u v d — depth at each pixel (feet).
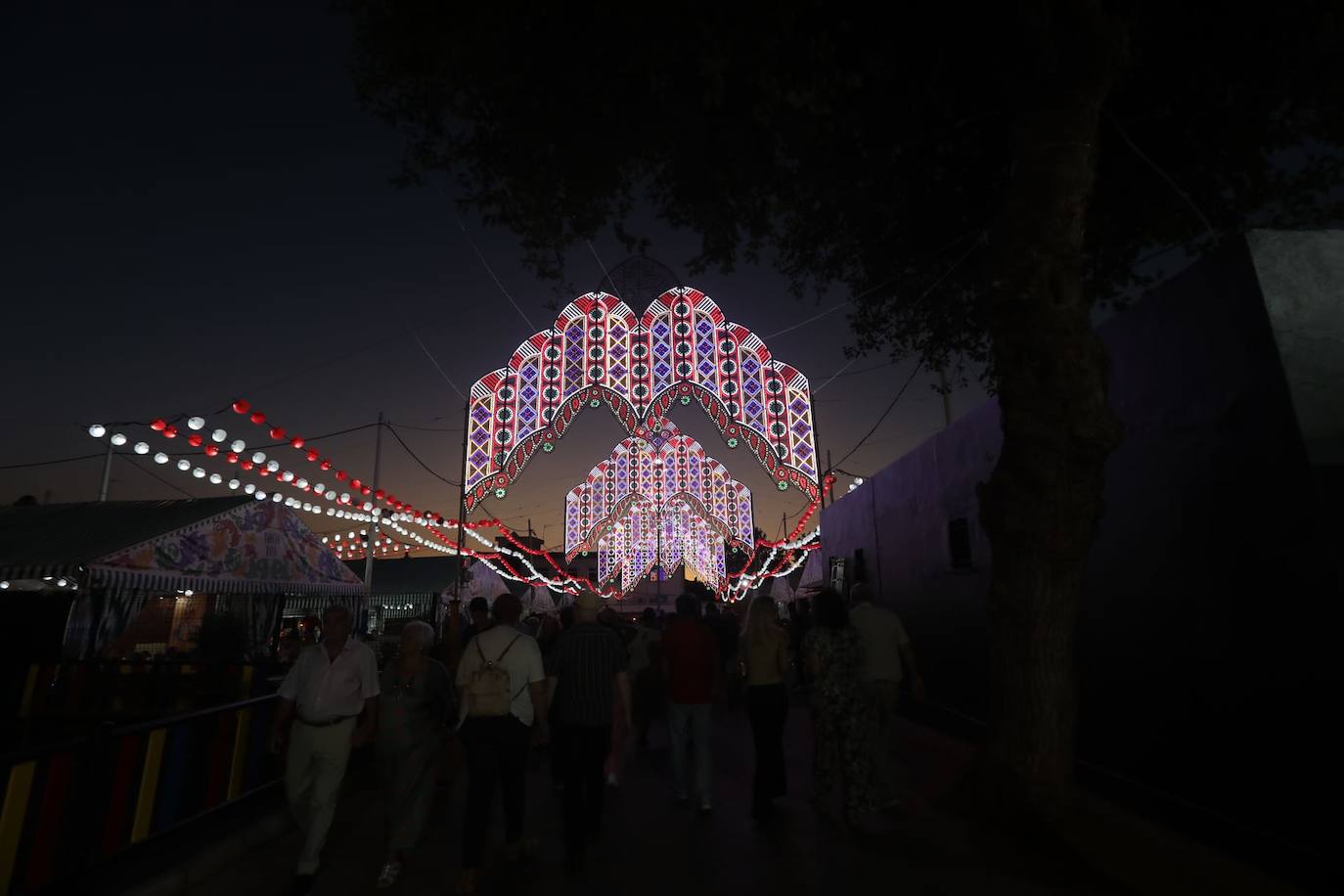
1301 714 14.70
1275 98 25.17
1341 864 13.65
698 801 21.07
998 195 29.96
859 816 19.34
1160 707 19.04
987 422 29.73
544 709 17.08
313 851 15.90
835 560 53.47
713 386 49.55
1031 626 17.78
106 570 35.01
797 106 20.53
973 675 30.83
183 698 32.55
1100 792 21.26
